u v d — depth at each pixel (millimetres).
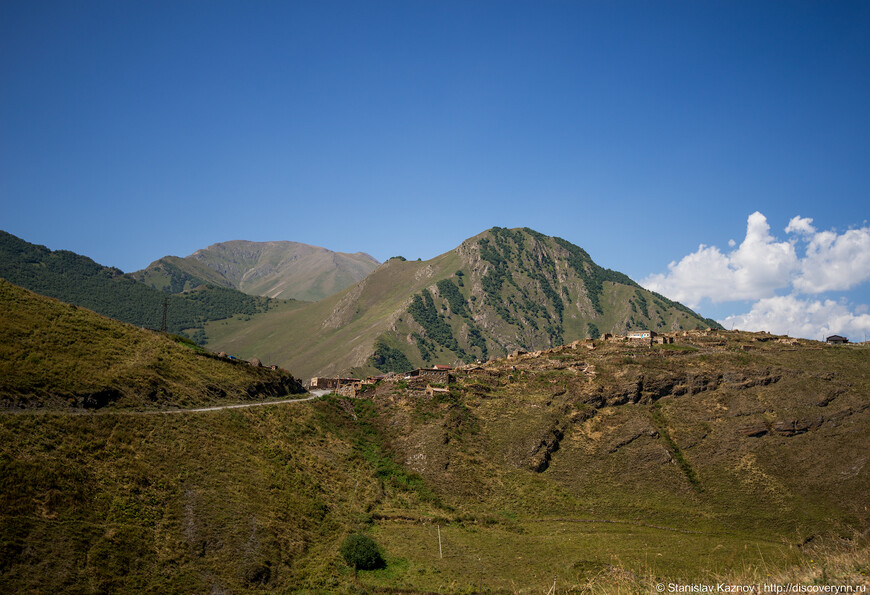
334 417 125938
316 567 77062
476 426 130875
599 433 128250
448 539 91312
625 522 104375
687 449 123125
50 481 66500
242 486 85125
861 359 145750
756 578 33969
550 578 78062
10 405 75938
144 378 97500
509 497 111000
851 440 118062
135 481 74375
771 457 118125
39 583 56750
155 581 63562
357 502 98438
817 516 103000
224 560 71000
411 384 143250
